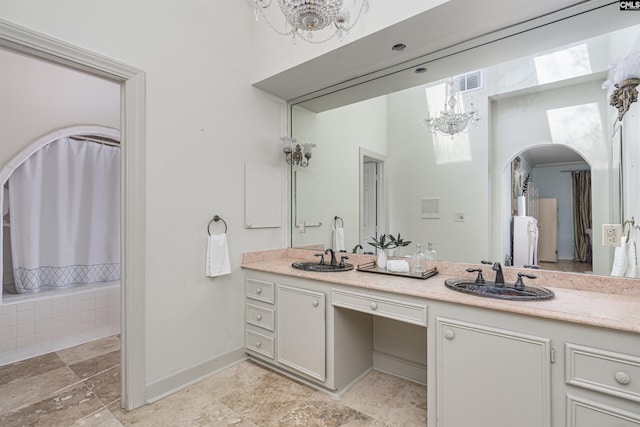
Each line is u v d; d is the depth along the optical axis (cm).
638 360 115
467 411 153
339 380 210
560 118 182
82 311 292
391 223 245
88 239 317
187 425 177
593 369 123
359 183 261
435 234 225
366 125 258
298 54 231
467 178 213
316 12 131
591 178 172
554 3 162
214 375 233
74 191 309
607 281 164
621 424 117
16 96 271
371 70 239
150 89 201
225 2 247
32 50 156
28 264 281
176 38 216
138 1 197
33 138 280
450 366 158
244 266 256
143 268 196
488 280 200
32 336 263
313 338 214
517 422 139
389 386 220
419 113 234
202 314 230
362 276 210
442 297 158
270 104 285
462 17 174
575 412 126
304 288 221
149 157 200
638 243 158
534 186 188
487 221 205
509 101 199
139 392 193
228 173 249
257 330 251
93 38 176
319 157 286
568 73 180
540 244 186
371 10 190
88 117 312
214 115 238
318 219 287
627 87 162
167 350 209
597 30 171
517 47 194
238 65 256
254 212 269
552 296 154
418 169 234
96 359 257
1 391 210
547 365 132
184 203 219
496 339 144
